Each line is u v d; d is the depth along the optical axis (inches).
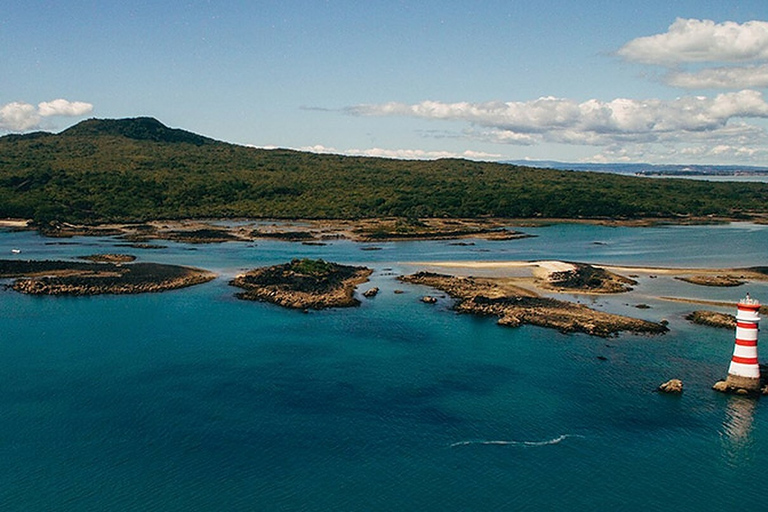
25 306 3563.0
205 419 2110.0
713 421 2121.1
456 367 2591.0
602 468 1834.4
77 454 1886.1
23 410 2165.4
